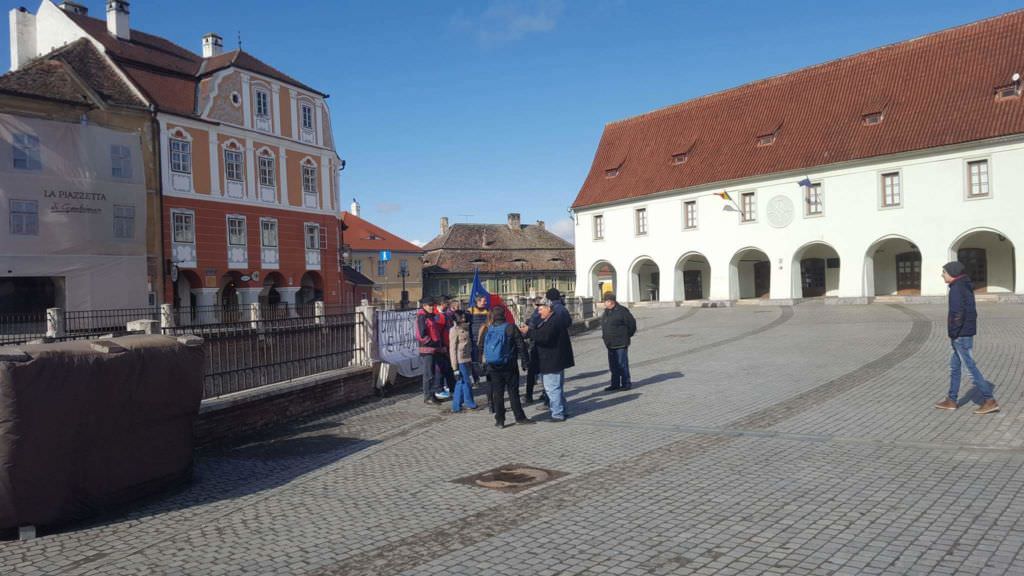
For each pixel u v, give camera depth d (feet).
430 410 40.52
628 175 163.02
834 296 134.92
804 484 21.42
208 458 30.42
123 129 101.55
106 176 97.91
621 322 41.98
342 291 142.61
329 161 139.64
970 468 22.04
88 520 21.58
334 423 37.65
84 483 21.38
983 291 117.19
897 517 18.10
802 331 73.00
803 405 33.99
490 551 17.38
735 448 26.50
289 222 129.49
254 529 20.26
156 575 16.98
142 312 73.20
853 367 45.27
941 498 19.36
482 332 34.99
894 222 117.80
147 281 102.53
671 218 150.10
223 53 134.00
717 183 140.67
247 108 121.49
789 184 130.62
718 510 19.45
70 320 68.44
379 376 46.42
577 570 15.92
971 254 118.32
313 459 29.60
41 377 20.34
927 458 23.49
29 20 118.42
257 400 35.63
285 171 128.98
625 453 26.89
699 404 36.22
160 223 105.19
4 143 88.48
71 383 21.04
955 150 110.83
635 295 159.84
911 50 130.21
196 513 22.29
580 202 168.55
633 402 38.19
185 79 116.88
